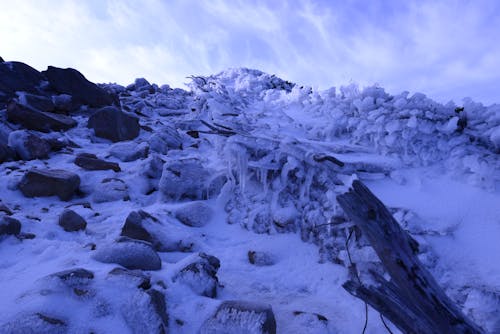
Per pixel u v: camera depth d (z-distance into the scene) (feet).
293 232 16.80
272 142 19.24
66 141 29.04
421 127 17.94
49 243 13.15
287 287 13.17
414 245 12.83
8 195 19.12
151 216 16.10
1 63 38.73
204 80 59.88
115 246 11.51
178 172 20.43
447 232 13.87
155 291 9.42
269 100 38.45
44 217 16.56
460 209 14.76
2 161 23.58
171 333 9.02
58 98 37.19
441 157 17.58
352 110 23.65
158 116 45.09
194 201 19.44
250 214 17.88
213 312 9.61
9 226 13.41
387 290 7.12
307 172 17.94
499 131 16.38
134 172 23.27
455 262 12.91
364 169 17.51
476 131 18.08
